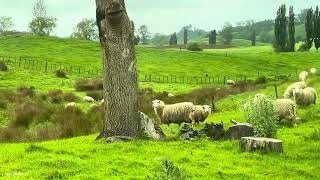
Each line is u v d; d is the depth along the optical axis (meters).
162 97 48.00
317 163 15.59
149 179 10.00
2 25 184.88
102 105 39.47
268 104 18.70
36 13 162.00
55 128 29.20
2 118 34.41
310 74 51.66
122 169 13.22
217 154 16.25
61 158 14.27
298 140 19.02
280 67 112.50
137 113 19.92
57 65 82.81
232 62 112.88
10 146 18.88
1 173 12.52
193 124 24.00
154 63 101.06
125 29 19.66
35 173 12.41
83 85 54.34
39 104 39.22
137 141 18.06
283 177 13.65
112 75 19.52
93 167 13.33
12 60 79.75
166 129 24.00
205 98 45.38
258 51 180.00
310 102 27.86
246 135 18.92
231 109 35.38
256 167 14.72
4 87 52.47
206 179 12.66
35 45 110.06
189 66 100.62
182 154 15.84
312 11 171.25
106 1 19.45
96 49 113.56
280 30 173.75
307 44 172.88
